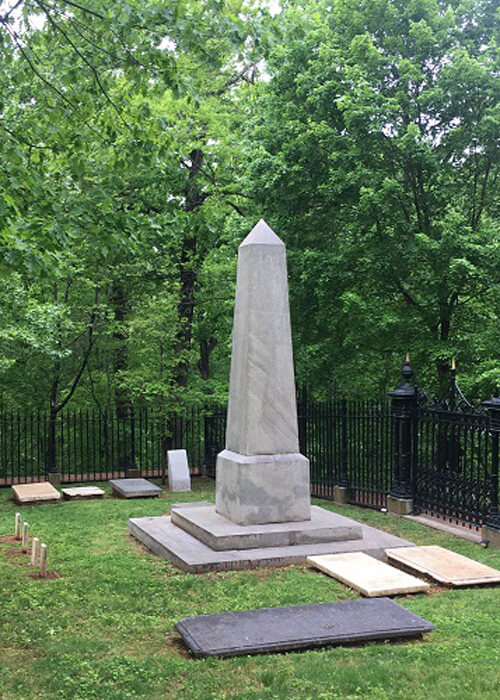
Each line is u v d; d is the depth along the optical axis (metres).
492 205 21.20
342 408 16.56
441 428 15.19
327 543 11.18
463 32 20.44
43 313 18.52
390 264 19.20
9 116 11.62
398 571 9.49
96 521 14.24
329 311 21.08
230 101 24.88
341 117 19.73
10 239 8.17
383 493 15.41
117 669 6.37
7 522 14.11
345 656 6.69
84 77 10.15
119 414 25.47
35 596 8.72
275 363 11.88
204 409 23.02
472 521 13.24
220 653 6.63
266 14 10.35
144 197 21.59
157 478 21.30
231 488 11.80
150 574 9.91
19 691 5.91
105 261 9.22
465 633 7.43
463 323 21.89
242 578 9.56
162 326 21.50
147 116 9.72
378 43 20.52
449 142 19.38
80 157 10.27
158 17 8.66
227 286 25.92
